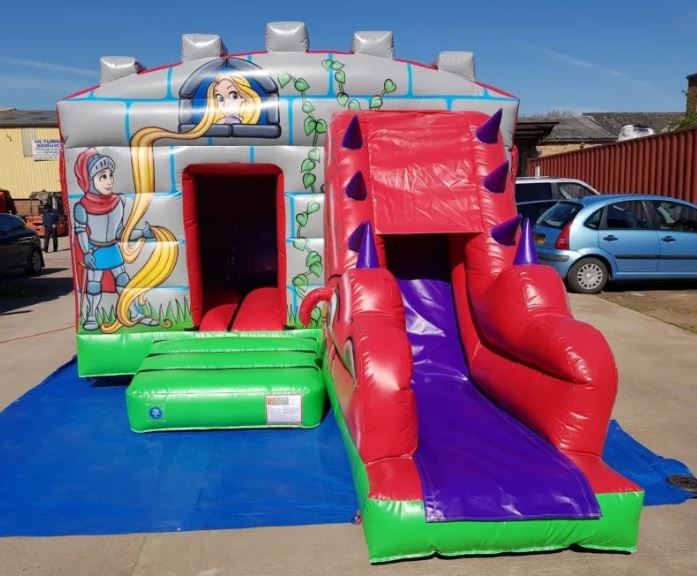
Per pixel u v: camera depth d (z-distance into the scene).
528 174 21.34
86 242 5.36
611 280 10.77
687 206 10.89
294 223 5.46
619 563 3.19
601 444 3.49
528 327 3.76
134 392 4.54
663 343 7.51
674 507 3.70
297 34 5.39
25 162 32.22
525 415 3.85
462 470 3.31
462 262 4.80
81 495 3.80
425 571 3.12
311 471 4.06
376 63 5.41
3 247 13.54
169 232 5.39
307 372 4.74
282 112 5.30
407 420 3.40
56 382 5.92
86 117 5.20
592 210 10.62
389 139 4.73
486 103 5.47
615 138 31.50
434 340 4.97
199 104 5.27
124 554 3.23
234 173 5.61
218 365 4.79
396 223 4.42
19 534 3.40
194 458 4.25
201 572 3.10
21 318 9.62
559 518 3.11
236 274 7.52
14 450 4.42
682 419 5.11
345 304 3.84
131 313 5.46
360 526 3.49
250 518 3.54
